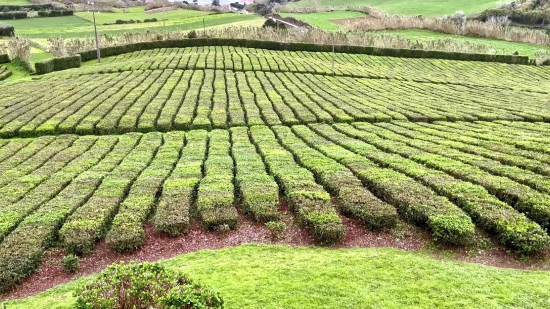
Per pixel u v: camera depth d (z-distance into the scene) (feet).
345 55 219.61
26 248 43.34
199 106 111.65
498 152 71.61
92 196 54.85
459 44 241.55
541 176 57.57
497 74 194.90
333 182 57.26
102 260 45.09
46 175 64.90
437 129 93.66
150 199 53.88
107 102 115.03
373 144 80.48
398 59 217.97
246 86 137.69
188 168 65.00
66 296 37.91
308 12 405.80
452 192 52.21
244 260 42.11
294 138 84.79
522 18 327.88
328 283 36.37
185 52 208.33
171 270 27.94
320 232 45.80
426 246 45.09
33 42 247.91
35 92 129.39
